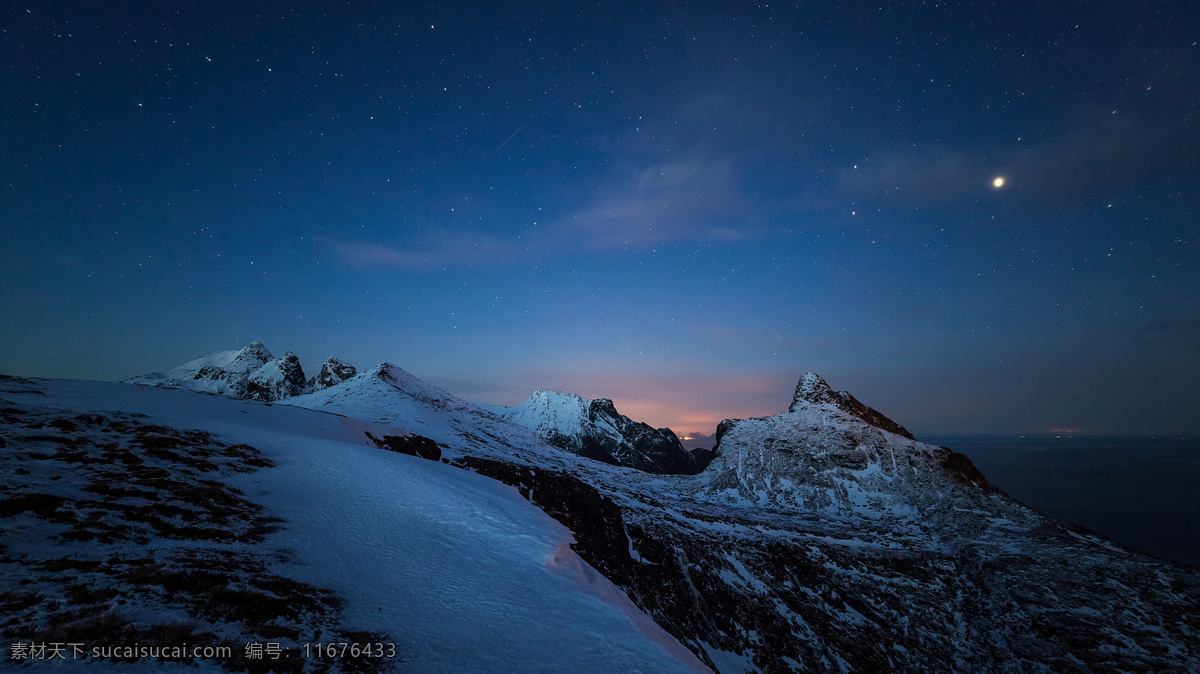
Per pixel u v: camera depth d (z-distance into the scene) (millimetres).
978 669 37469
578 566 16922
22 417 18078
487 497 23266
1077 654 38781
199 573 9016
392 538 14820
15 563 7910
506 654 8984
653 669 9633
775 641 33531
